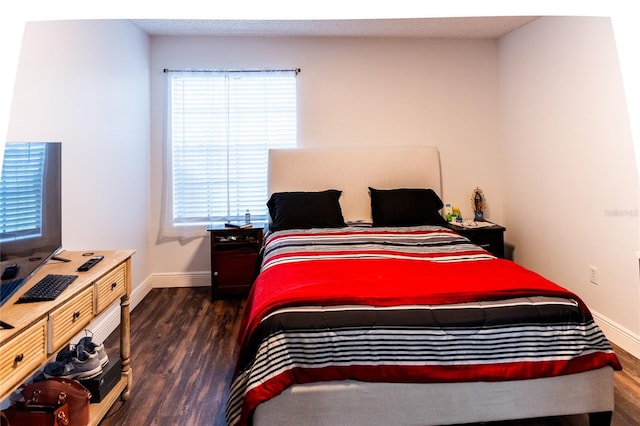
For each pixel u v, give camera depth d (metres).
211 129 4.06
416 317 1.80
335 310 1.82
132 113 3.53
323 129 4.13
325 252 2.70
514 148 3.97
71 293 1.55
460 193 4.24
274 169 4.02
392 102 4.16
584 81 2.97
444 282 2.06
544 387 1.81
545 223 3.51
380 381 1.76
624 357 2.56
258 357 1.73
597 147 2.86
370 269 2.30
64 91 2.38
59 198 1.85
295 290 1.97
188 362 2.59
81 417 1.72
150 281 4.05
